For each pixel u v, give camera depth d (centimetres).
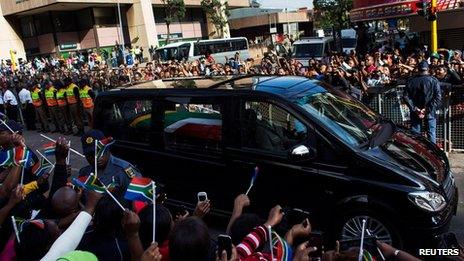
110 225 267
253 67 1831
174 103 536
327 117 461
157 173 554
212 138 506
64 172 378
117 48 3850
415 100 733
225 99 497
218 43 3139
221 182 502
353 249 221
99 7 4075
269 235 243
